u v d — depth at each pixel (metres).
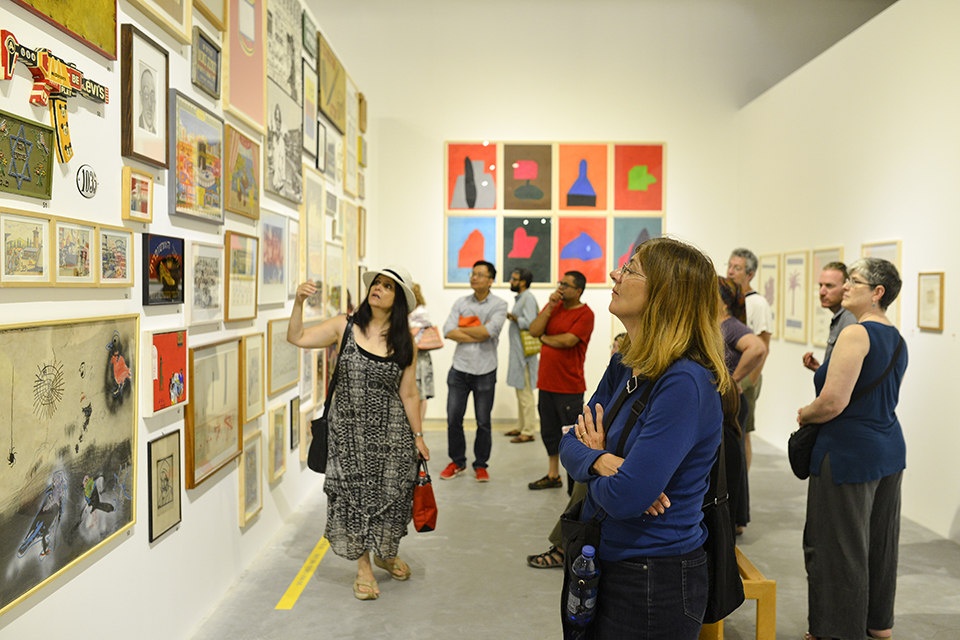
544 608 3.09
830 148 5.75
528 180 7.74
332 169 5.49
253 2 3.47
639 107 7.76
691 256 1.53
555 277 7.76
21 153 1.65
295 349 4.40
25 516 1.67
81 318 1.91
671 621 1.51
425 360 6.09
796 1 7.75
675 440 1.42
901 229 4.73
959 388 4.06
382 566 3.43
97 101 2.01
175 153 2.52
